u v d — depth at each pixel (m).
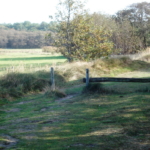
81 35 24.64
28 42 111.50
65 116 9.02
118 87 13.10
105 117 8.35
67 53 24.75
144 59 25.77
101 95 11.89
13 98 13.20
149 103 9.52
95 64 21.05
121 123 7.53
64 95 13.11
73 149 5.66
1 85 14.13
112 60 21.98
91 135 6.67
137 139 6.12
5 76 14.88
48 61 44.34
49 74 16.81
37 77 15.69
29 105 11.59
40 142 6.39
